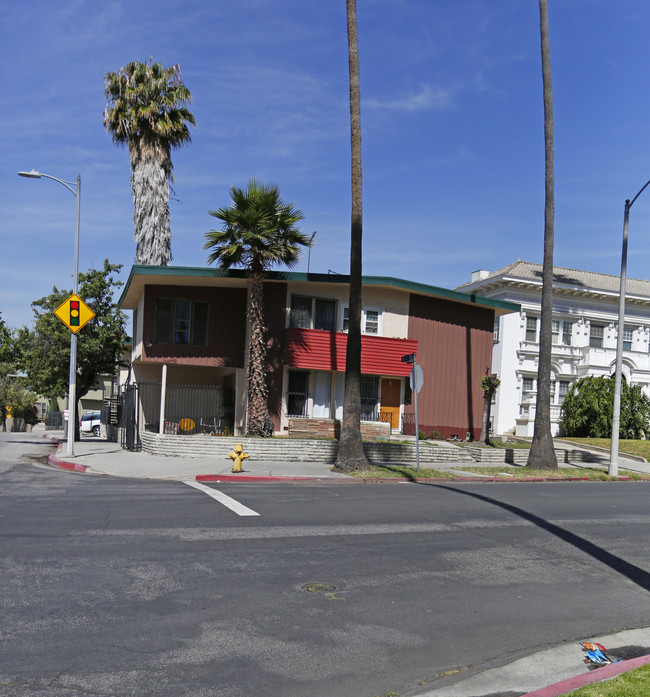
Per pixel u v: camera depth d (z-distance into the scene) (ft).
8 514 33.53
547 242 73.31
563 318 130.21
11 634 18.15
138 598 21.50
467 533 34.35
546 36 73.46
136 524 31.99
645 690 15.52
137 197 96.94
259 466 62.08
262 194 72.95
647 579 27.94
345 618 20.97
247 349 83.05
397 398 87.71
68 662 16.67
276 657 17.78
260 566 25.91
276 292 81.97
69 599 21.07
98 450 77.71
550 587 26.02
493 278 126.31
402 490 50.44
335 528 33.55
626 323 134.92
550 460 72.54
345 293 84.74
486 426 87.61
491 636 20.51
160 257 96.63
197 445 67.97
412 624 20.93
